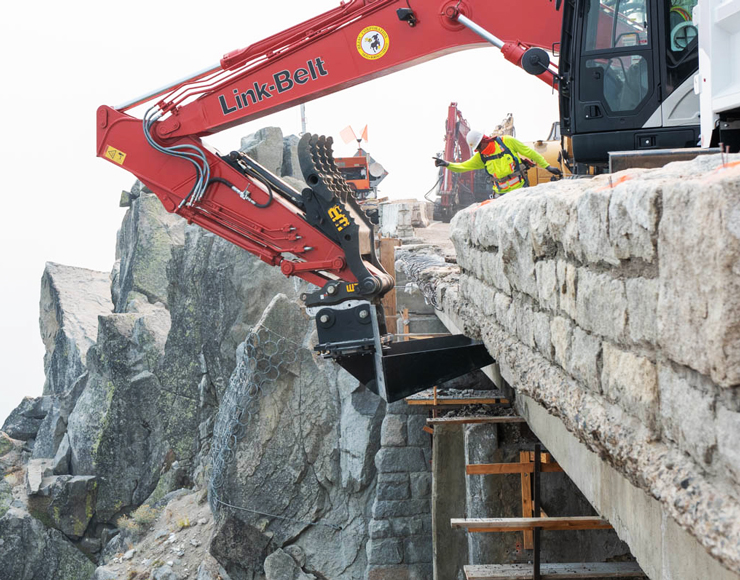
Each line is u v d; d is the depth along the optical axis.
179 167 11.04
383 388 9.21
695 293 1.98
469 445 9.25
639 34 8.11
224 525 17.19
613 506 3.40
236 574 17.08
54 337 44.47
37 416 37.94
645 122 8.15
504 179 10.23
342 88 10.95
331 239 10.53
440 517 11.37
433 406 11.12
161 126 11.05
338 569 16.62
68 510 26.64
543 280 3.75
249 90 10.84
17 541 26.42
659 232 2.21
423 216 26.86
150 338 28.34
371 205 29.05
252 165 11.09
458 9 10.23
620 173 3.04
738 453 1.85
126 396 27.38
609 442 2.77
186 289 26.73
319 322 10.12
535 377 3.97
